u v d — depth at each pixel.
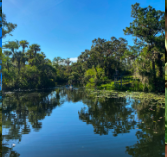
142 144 3.61
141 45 17.20
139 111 6.91
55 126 5.04
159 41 15.03
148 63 15.52
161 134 4.18
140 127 4.80
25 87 19.83
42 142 3.80
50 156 3.10
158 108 7.45
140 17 16.28
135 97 11.34
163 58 14.98
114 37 24.02
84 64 29.64
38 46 26.06
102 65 25.33
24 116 6.49
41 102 10.16
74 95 13.77
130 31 17.45
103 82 22.56
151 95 12.02
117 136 4.11
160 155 3.08
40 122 5.55
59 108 8.12
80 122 5.46
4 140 3.94
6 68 18.17
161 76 15.11
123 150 3.33
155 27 15.34
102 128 4.79
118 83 18.64
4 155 3.18
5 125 5.20
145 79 15.02
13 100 10.99
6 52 18.16
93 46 25.67
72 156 3.02
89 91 17.06
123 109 7.43
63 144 3.66
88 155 3.11
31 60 24.09
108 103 9.16
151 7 15.95
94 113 6.78
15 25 13.61
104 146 3.53
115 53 24.19
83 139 3.95
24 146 3.56
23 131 4.60
